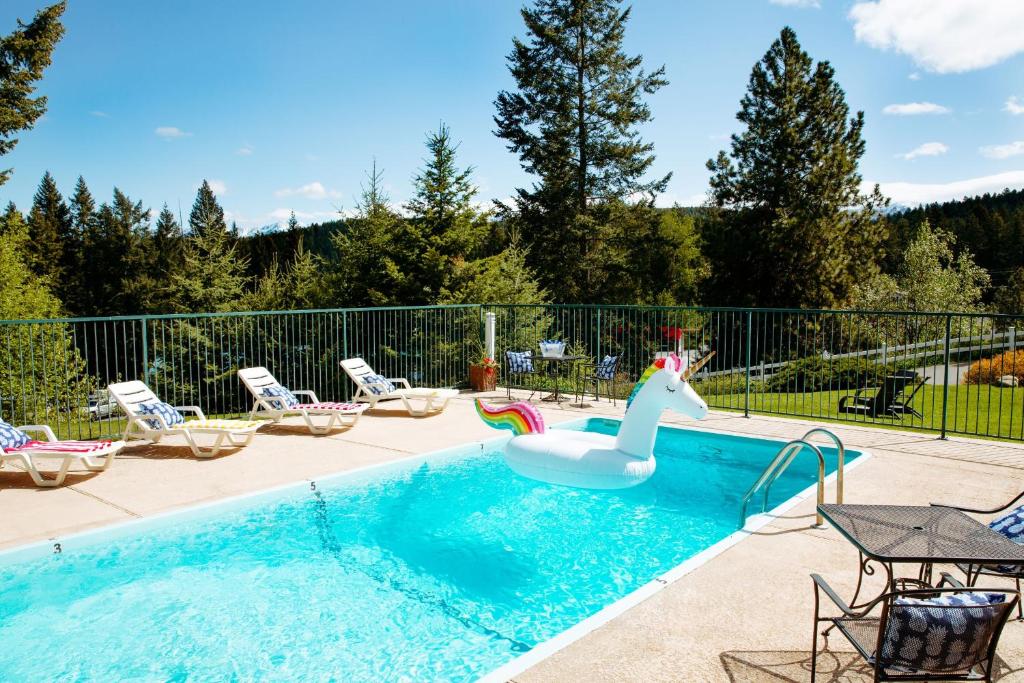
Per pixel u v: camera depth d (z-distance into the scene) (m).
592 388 13.46
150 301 39.00
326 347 17.14
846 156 26.28
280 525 5.38
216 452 7.12
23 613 3.93
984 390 14.46
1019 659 3.01
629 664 2.97
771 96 26.98
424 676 3.25
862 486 5.91
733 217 28.27
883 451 7.32
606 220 28.14
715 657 3.03
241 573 4.50
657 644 3.15
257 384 8.50
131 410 7.08
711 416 9.62
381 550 4.90
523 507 5.82
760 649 3.11
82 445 6.12
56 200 50.44
